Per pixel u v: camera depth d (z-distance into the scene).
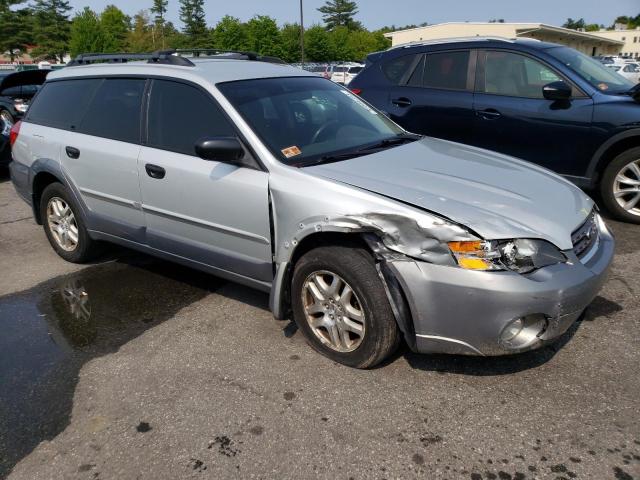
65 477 2.41
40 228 5.94
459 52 6.12
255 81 3.82
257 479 2.35
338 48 58.38
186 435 2.62
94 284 4.40
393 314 2.85
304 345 3.36
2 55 76.19
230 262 3.56
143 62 4.25
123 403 2.88
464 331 2.68
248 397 2.89
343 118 3.96
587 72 5.54
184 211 3.67
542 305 2.59
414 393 2.87
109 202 4.21
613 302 3.76
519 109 5.63
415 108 6.34
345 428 2.63
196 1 69.56
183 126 3.71
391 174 3.17
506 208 2.86
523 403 2.76
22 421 2.77
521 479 2.30
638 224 5.31
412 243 2.70
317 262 3.04
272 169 3.23
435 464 2.40
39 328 3.72
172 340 3.49
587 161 5.34
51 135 4.61
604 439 2.50
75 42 60.06
